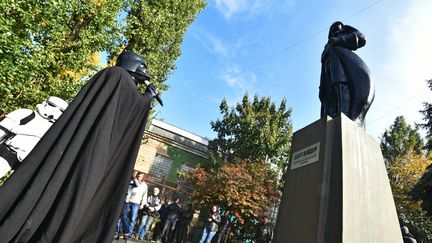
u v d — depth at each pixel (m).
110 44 10.39
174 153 21.36
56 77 9.05
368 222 3.01
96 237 1.34
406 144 27.95
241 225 14.46
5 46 6.72
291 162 3.92
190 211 12.01
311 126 3.83
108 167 1.46
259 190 14.80
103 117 1.31
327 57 4.66
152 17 13.11
